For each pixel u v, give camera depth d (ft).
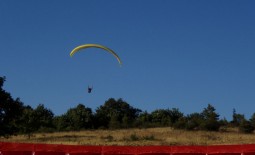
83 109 435.53
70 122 417.08
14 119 302.66
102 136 326.44
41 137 329.72
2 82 289.94
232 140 288.10
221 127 377.71
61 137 326.24
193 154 104.27
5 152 101.65
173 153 104.42
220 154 104.12
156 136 322.14
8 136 293.43
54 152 103.04
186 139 298.76
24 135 340.59
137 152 104.17
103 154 103.81
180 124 374.63
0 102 284.00
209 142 277.44
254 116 345.92
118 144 269.23
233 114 399.85
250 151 103.04
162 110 468.75
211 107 394.93
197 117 382.63
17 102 293.64
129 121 433.48
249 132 338.95
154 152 104.32
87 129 415.85
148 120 458.50
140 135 328.70
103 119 442.50
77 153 103.45
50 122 403.13
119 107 499.10
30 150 102.47
